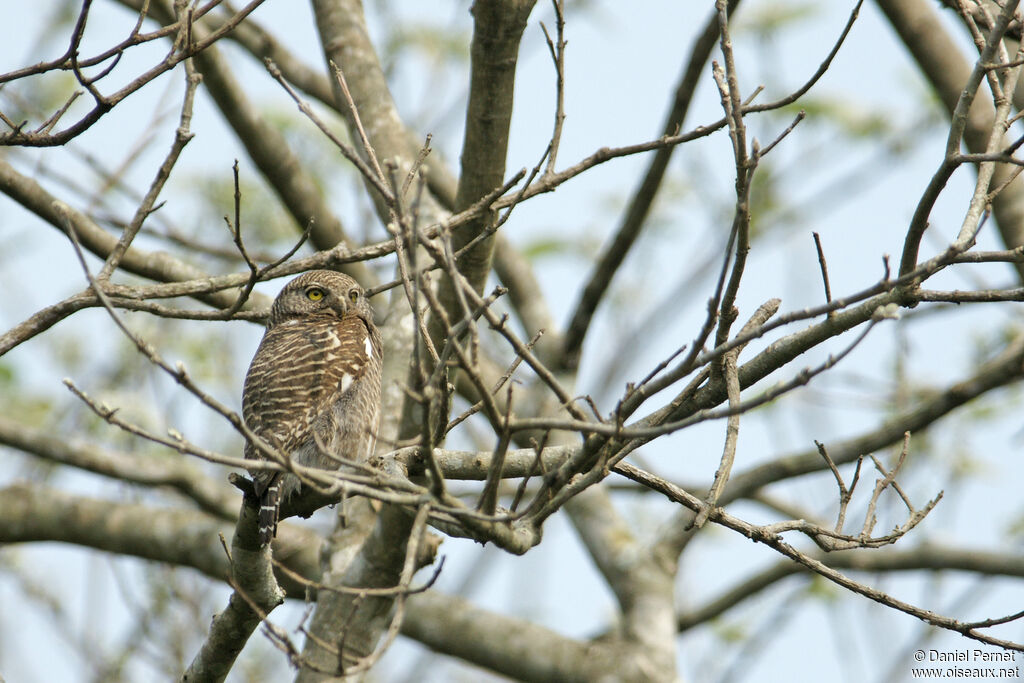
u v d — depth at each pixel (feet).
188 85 27.99
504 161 30.53
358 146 41.78
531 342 23.90
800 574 53.01
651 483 24.98
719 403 24.40
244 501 26.37
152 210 28.73
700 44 43.01
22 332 28.07
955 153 21.84
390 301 42.83
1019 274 40.42
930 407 44.65
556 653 47.09
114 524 48.34
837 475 24.94
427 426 19.53
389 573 36.45
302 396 32.35
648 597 48.70
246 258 26.45
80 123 25.64
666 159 43.80
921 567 51.11
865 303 23.24
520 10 28.40
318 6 43.73
